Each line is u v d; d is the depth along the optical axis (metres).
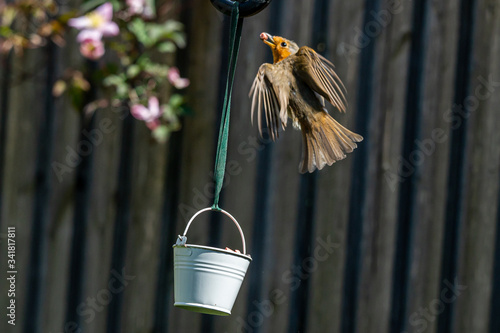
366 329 9.78
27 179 9.42
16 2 9.41
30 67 9.46
